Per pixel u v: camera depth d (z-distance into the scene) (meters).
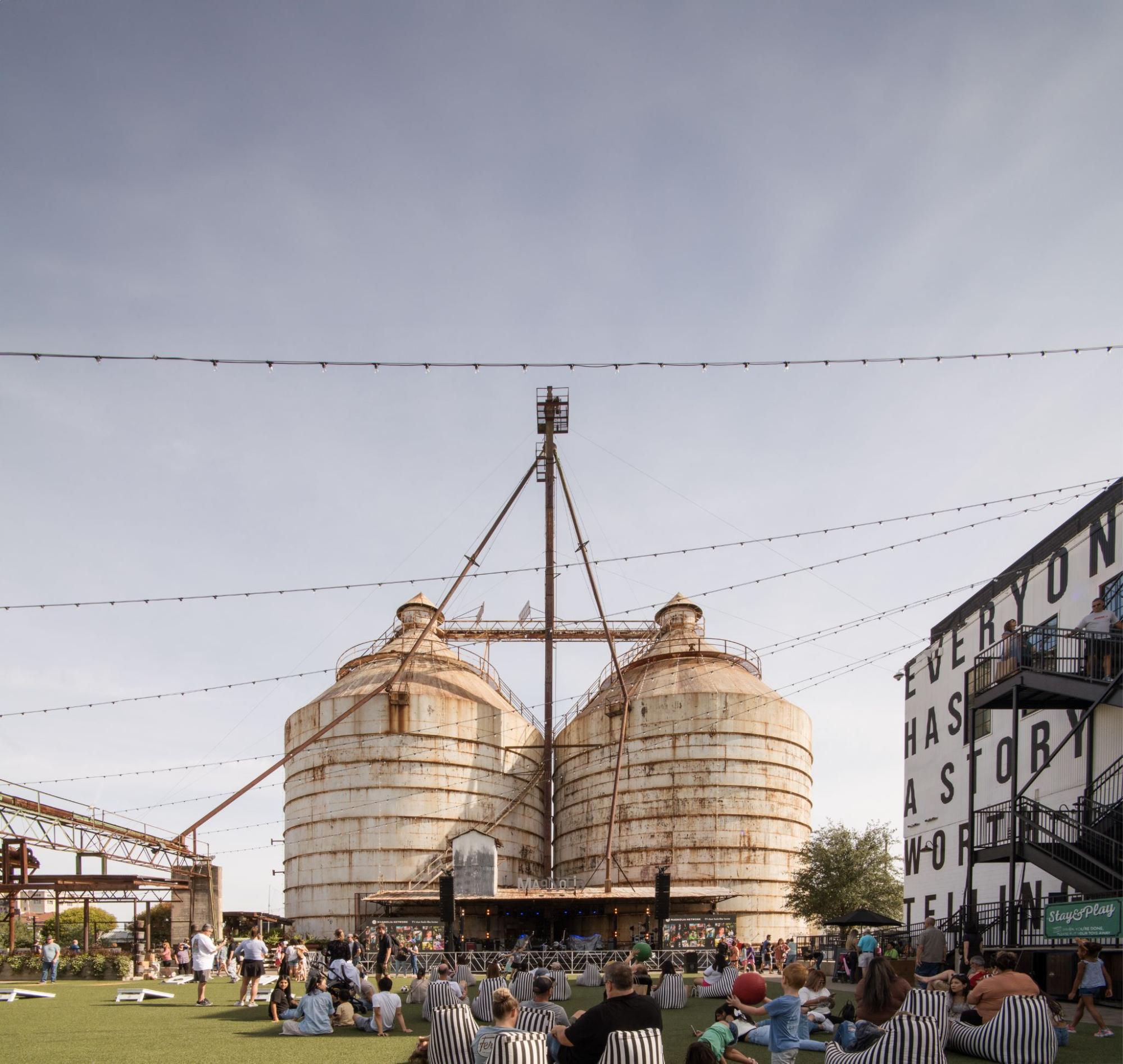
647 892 56.19
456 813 66.56
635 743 66.31
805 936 64.69
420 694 67.75
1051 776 32.97
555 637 76.19
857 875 60.19
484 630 76.50
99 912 108.25
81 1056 17.52
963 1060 15.35
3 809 52.28
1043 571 34.88
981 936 28.28
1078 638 28.70
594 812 67.69
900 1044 12.09
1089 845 25.88
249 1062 16.81
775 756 66.38
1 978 41.84
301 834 67.44
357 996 22.95
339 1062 16.88
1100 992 24.12
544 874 71.44
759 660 72.19
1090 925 23.19
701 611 74.62
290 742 70.62
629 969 11.82
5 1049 18.44
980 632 39.41
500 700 74.69
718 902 62.62
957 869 39.88
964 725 40.06
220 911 58.84
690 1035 19.23
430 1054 14.84
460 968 26.95
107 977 41.22
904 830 46.19
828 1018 19.06
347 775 66.44
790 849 65.56
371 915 63.91
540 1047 11.37
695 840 63.62
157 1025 22.58
